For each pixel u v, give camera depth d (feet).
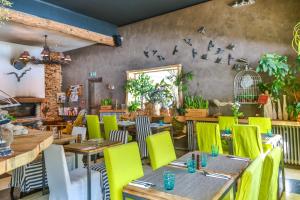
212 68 20.40
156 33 23.73
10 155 4.59
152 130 19.21
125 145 7.72
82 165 13.46
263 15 17.98
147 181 6.50
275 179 6.06
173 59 22.62
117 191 6.89
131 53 25.67
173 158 9.97
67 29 21.27
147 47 24.40
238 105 17.88
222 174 6.99
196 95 21.22
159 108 22.50
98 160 16.98
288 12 16.96
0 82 25.81
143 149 17.72
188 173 7.17
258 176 5.08
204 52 20.83
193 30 21.40
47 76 31.14
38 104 28.78
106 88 27.96
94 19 24.07
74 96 31.37
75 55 31.30
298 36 16.30
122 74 26.48
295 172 14.93
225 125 16.96
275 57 15.87
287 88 16.69
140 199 5.81
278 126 16.53
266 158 5.55
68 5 20.71
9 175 8.73
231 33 19.44
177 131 19.57
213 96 20.36
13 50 26.89
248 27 18.65
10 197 11.40
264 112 17.03
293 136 15.99
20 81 27.48
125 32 26.17
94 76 29.19
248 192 4.45
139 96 24.49
